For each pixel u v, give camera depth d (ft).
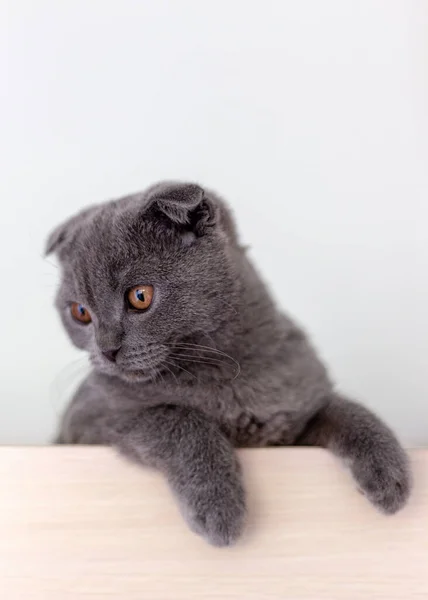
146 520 1.22
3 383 2.12
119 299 1.39
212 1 2.01
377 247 2.14
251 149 2.09
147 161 2.07
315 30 2.03
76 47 2.01
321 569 1.20
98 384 1.50
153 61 2.03
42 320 2.12
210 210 1.41
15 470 1.22
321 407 1.48
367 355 2.16
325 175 2.11
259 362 1.45
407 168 2.10
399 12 2.02
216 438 1.32
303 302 2.15
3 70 2.01
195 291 1.39
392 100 2.07
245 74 2.05
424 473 1.27
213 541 1.19
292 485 1.23
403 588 1.20
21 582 1.20
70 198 2.07
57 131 2.05
